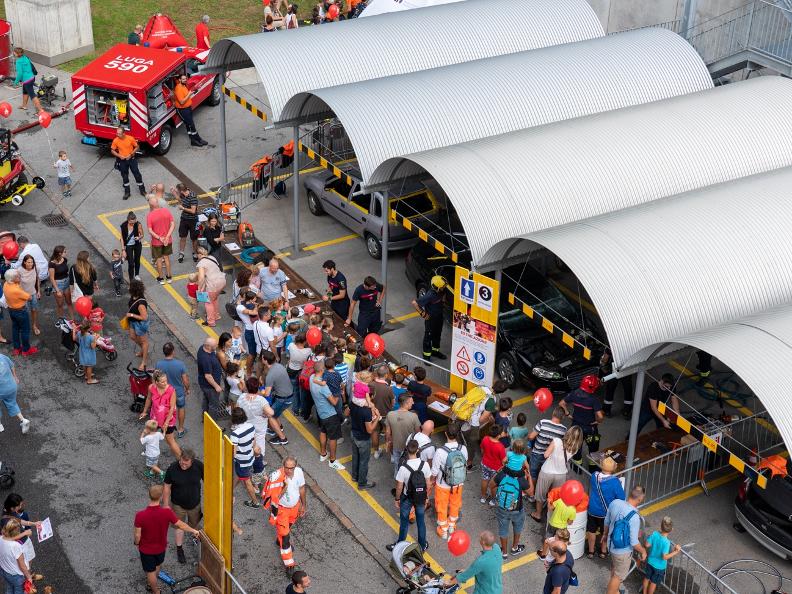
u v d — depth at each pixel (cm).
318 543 1589
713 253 1734
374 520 1638
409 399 1639
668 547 1436
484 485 1659
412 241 2375
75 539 1570
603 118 2162
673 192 2019
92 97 2758
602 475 1519
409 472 1505
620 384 1958
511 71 2370
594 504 1530
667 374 1762
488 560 1363
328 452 1766
